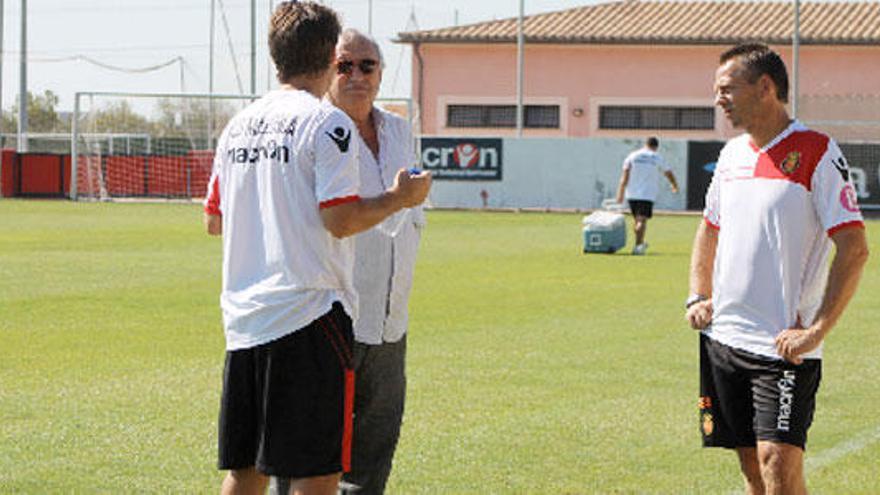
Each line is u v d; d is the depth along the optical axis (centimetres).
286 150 765
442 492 1117
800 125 865
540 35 8462
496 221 5272
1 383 1574
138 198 6894
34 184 6969
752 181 867
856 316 2302
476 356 1806
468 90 8606
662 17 8644
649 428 1366
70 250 3525
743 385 877
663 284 2819
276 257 768
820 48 8212
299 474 764
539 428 1359
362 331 905
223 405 791
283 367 765
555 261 3403
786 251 855
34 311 2250
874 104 6375
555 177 6375
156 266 3084
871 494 1139
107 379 1606
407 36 8569
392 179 929
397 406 932
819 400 1533
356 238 901
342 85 918
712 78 8344
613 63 8462
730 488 1139
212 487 1120
